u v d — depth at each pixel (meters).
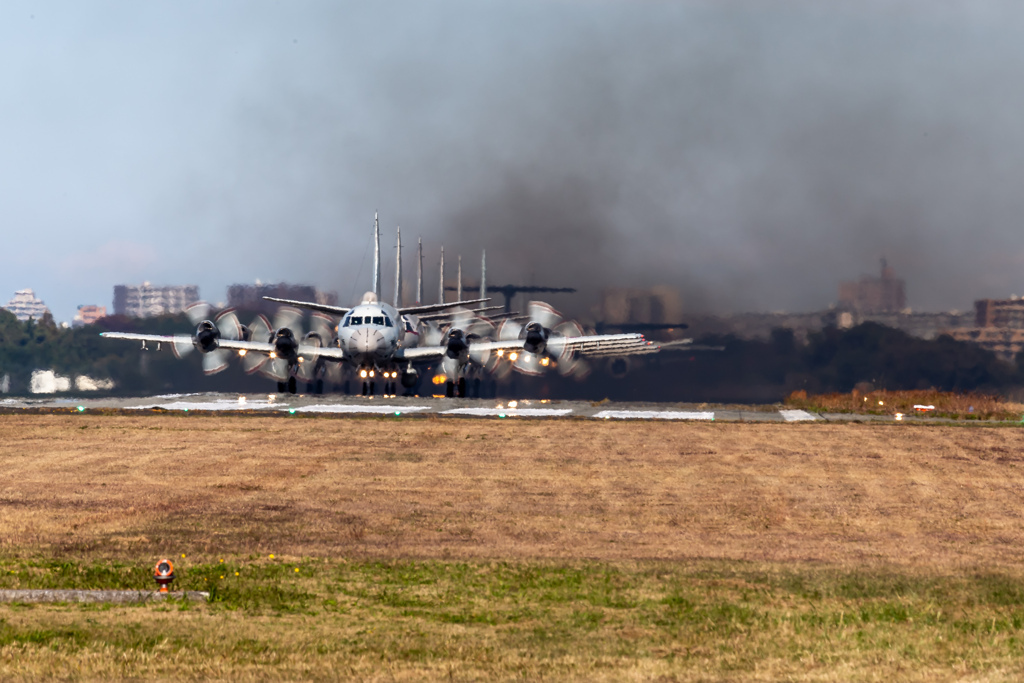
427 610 54.09
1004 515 83.31
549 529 77.81
